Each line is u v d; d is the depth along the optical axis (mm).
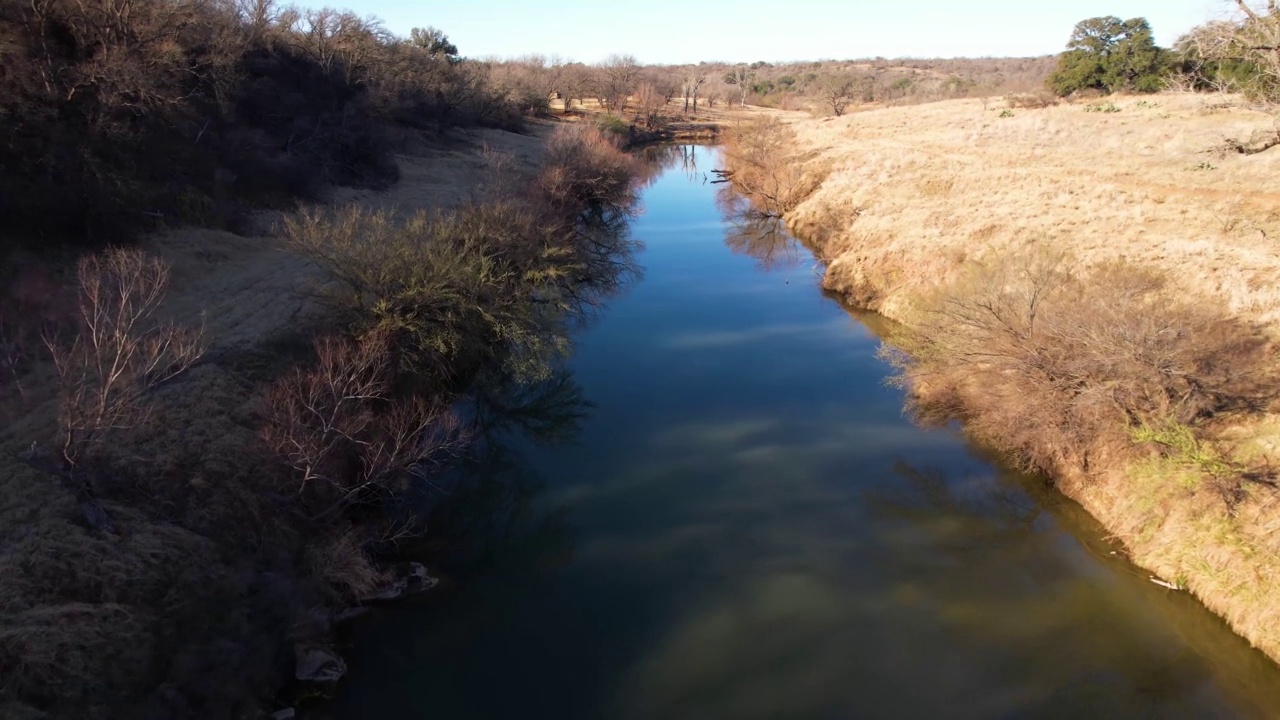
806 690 13953
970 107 75875
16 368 18000
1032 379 19391
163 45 32094
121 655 11695
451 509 19578
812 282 38250
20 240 22125
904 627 15555
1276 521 15109
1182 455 16812
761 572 17234
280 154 39125
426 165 51312
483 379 25844
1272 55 20172
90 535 13242
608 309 34906
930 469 21219
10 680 10609
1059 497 19219
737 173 59219
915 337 24500
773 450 22406
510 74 95625
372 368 19500
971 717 13320
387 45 60406
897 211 39312
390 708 13328
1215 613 14906
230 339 20734
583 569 17375
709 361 28969
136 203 27047
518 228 28969
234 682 12367
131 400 15266
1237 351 18750
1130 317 18312
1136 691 13742
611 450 22672
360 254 21531
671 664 14570
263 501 15594
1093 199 34312
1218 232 28000
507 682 14070
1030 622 15617
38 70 26516
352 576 15516
